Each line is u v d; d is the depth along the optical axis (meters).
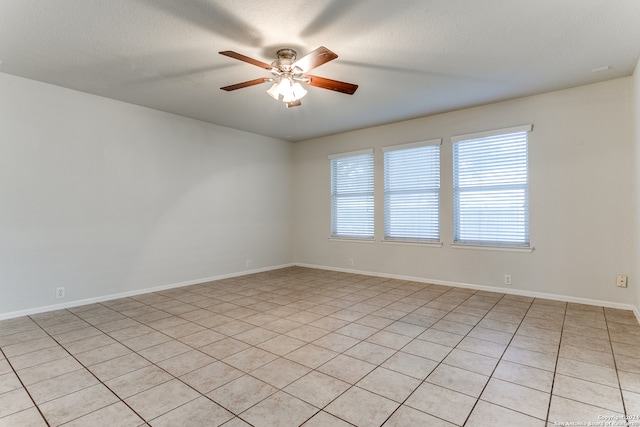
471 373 2.27
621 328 3.04
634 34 2.65
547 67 3.28
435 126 4.84
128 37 2.69
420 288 4.65
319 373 2.28
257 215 5.97
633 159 3.46
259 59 3.07
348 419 1.78
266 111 4.65
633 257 3.50
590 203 3.76
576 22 2.48
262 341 2.83
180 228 4.88
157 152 4.61
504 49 2.91
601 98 3.67
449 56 3.04
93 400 1.97
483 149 4.48
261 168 6.05
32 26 2.51
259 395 2.02
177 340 2.87
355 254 5.79
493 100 4.23
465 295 4.24
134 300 4.14
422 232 5.05
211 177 5.27
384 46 2.86
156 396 2.01
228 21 2.47
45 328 3.15
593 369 2.30
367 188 5.64
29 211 3.57
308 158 6.44
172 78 3.51
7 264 3.43
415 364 2.40
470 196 4.60
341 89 3.04
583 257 3.81
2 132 3.40
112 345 2.76
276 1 2.24
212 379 2.21
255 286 4.86
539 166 4.05
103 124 4.10
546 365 2.37
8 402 1.96
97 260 4.06
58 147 3.76
